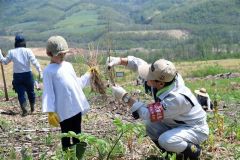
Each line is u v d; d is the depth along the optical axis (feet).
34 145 15.14
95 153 13.06
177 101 11.80
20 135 16.87
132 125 12.00
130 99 12.23
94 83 13.37
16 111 24.67
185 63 145.38
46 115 22.65
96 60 13.42
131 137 13.57
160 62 11.89
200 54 232.12
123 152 13.28
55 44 12.23
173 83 12.07
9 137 16.53
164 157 12.05
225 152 13.88
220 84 47.80
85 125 18.95
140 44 355.36
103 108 23.59
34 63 22.89
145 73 12.48
